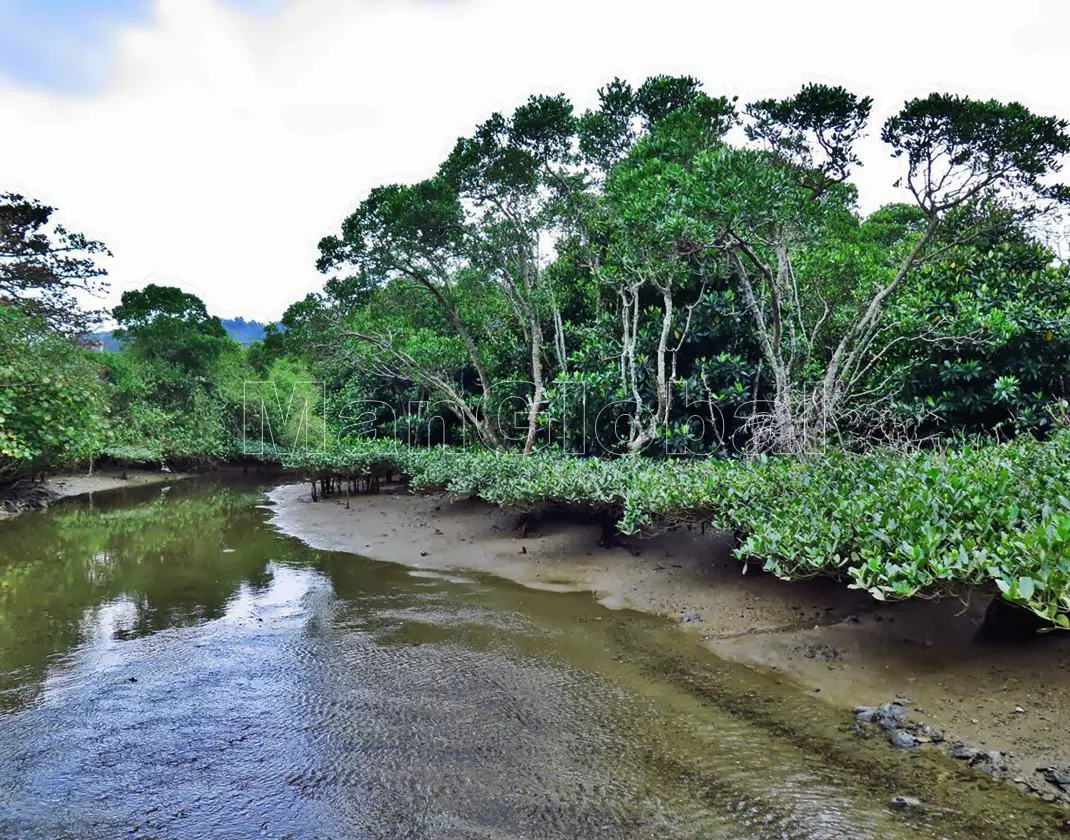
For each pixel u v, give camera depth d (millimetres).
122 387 27016
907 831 3598
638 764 4395
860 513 5961
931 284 10961
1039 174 8828
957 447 9391
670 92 13961
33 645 6961
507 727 4965
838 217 12500
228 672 6168
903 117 8836
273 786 4266
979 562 4641
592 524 10805
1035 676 4730
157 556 11375
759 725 4883
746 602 7258
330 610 8047
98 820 3945
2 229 17953
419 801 4039
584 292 15594
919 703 4934
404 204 14227
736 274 12188
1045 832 3520
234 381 29250
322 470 17266
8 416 12188
